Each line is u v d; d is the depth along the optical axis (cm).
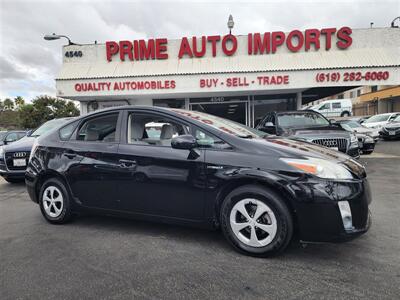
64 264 309
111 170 384
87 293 257
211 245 348
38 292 260
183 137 335
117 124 399
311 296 244
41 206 443
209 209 334
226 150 331
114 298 249
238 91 1351
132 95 1402
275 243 304
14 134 1166
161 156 356
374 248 331
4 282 277
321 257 312
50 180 435
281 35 1334
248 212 319
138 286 266
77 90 1368
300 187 293
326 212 289
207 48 1372
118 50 1410
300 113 874
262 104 1512
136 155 370
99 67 1401
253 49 1350
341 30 1325
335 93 1644
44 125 848
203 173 332
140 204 370
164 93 1352
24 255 332
